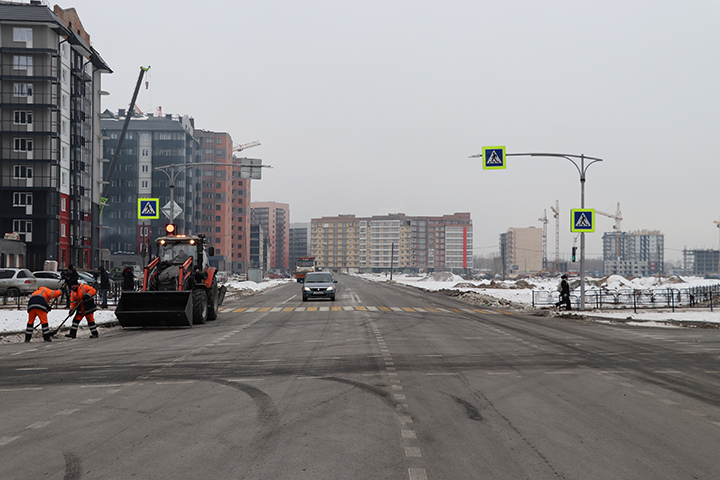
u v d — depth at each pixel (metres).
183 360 12.30
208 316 22.50
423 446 6.03
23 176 62.22
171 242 22.09
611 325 22.09
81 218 70.00
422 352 13.49
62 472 5.29
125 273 28.50
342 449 5.92
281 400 8.29
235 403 8.12
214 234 156.88
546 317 26.23
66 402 8.29
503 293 46.84
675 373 10.81
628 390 9.13
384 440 6.24
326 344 14.95
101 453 5.86
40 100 62.12
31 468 5.41
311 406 7.90
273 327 19.67
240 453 5.81
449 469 5.32
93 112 74.81
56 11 66.06
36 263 61.81
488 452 5.84
